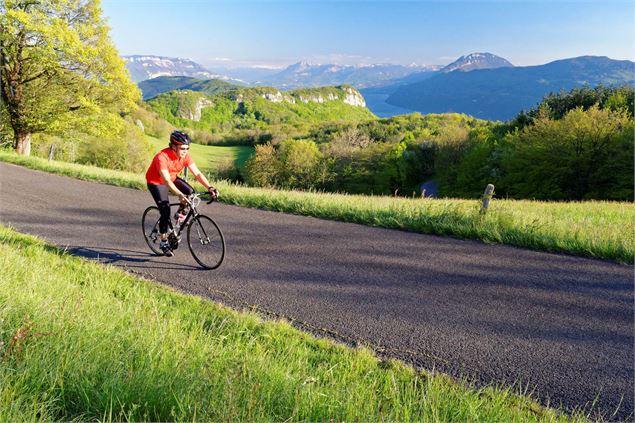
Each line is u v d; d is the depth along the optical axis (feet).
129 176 62.80
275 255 25.44
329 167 286.46
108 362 10.53
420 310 18.04
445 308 18.29
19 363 9.82
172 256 24.91
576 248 26.89
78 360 10.38
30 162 72.23
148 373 10.07
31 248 24.32
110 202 41.52
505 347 15.17
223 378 10.01
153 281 20.81
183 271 22.47
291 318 17.04
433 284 21.09
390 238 30.04
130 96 111.04
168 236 24.08
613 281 21.90
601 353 14.89
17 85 105.29
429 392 11.31
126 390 9.36
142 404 9.21
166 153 22.84
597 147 148.36
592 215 40.83
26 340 10.87
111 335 12.16
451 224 31.68
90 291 17.15
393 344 15.19
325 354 13.94
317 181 282.36
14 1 98.27
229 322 15.72
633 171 138.92
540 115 188.55
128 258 24.36
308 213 38.14
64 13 104.78
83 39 104.94
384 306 18.37
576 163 151.23
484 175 187.62
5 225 30.50
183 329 14.58
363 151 276.21
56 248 25.20
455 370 13.67
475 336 15.90
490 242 29.04
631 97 185.16
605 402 12.27
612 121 150.41
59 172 64.64
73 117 107.65
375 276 22.09
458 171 205.16
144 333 12.55
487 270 23.35
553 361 14.33
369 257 25.40
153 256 24.95
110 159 190.08
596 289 20.76
